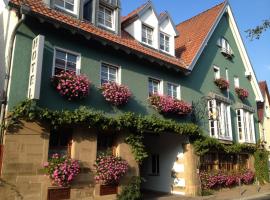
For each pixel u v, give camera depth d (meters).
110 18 12.45
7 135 8.17
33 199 8.41
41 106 8.92
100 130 10.41
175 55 15.83
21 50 8.91
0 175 7.91
